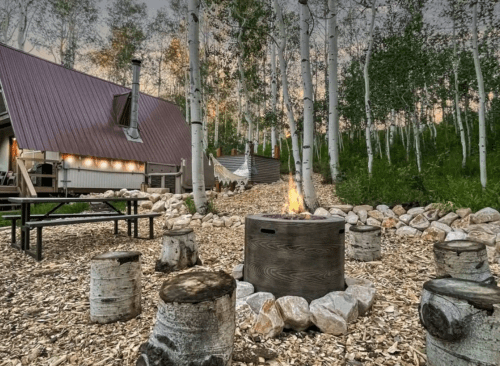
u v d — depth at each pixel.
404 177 8.47
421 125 24.86
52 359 2.29
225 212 8.77
